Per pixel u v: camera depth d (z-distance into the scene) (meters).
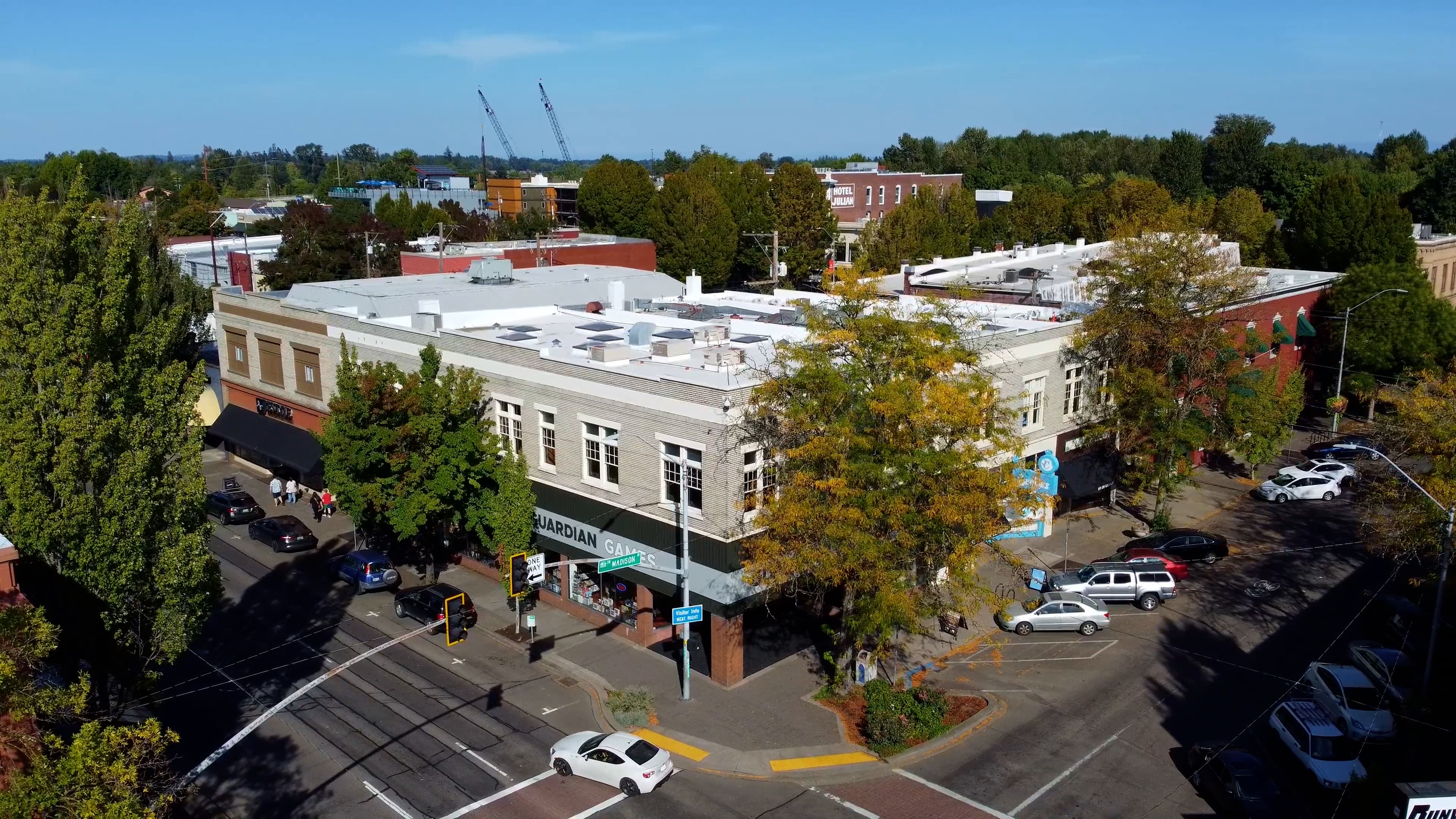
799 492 26.25
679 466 30.89
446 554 41.53
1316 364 63.78
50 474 20.52
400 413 35.28
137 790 20.03
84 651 21.66
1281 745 26.47
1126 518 46.09
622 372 32.38
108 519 21.25
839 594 35.00
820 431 26.72
